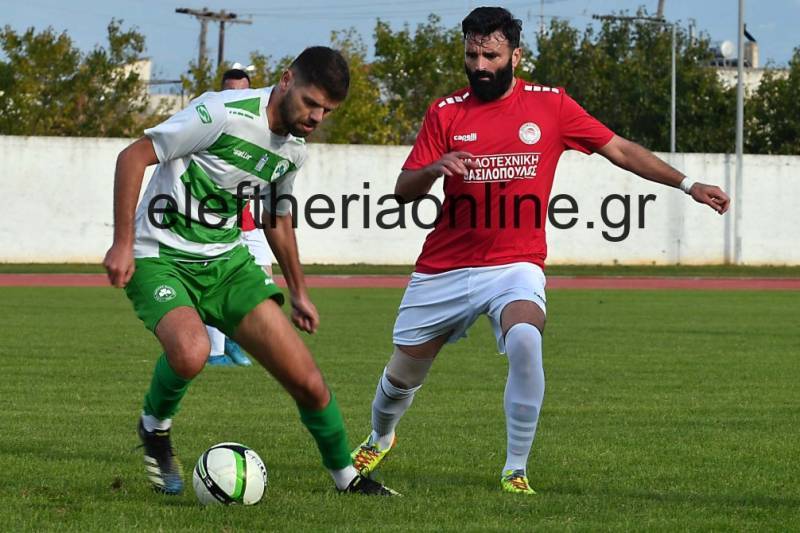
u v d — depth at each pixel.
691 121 112.56
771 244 81.88
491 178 14.41
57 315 40.78
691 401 22.02
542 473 14.76
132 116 103.25
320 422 12.82
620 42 119.81
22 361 27.23
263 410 20.19
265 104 12.27
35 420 18.64
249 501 12.29
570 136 14.67
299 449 16.25
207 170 12.34
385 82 113.25
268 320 12.42
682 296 56.12
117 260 11.76
